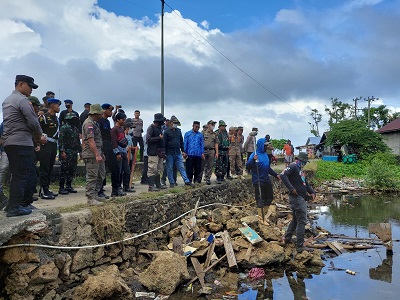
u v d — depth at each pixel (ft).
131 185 32.99
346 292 20.67
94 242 19.49
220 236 26.00
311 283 21.97
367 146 100.01
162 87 48.06
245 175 48.91
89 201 21.45
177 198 28.43
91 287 17.20
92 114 22.40
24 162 16.40
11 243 15.30
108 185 35.29
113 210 21.11
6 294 15.25
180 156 33.32
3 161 20.59
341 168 88.89
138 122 45.34
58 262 17.10
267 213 34.35
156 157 29.99
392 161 95.91
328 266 25.20
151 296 18.97
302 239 26.40
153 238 24.52
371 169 71.61
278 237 28.48
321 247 29.22
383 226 29.04
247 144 50.34
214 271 22.93
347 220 41.98
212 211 31.53
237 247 24.84
